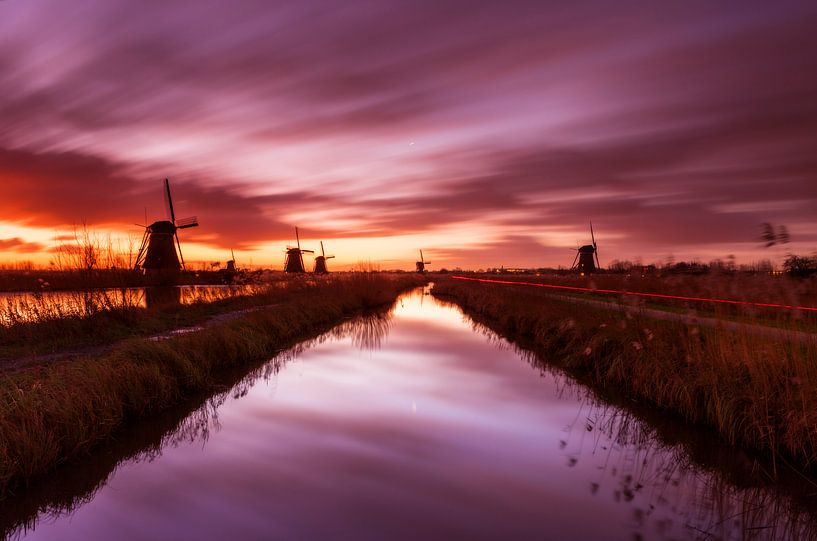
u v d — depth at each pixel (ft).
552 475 17.15
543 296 64.64
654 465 18.02
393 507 14.79
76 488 16.11
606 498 15.43
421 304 95.50
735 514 14.48
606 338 32.94
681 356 26.30
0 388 19.34
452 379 30.91
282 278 101.50
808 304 23.67
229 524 13.87
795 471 17.15
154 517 14.30
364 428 21.91
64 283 51.52
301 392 27.81
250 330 39.40
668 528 13.73
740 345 22.47
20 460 15.90
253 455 18.80
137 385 23.09
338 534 13.30
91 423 19.47
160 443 20.03
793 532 13.53
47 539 13.34
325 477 16.85
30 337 33.71
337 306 69.51
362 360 37.04
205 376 28.96
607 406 25.16
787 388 18.54
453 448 19.60
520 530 13.56
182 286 102.53
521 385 29.48
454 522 13.97
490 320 64.28
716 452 19.15
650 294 55.77
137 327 39.27
